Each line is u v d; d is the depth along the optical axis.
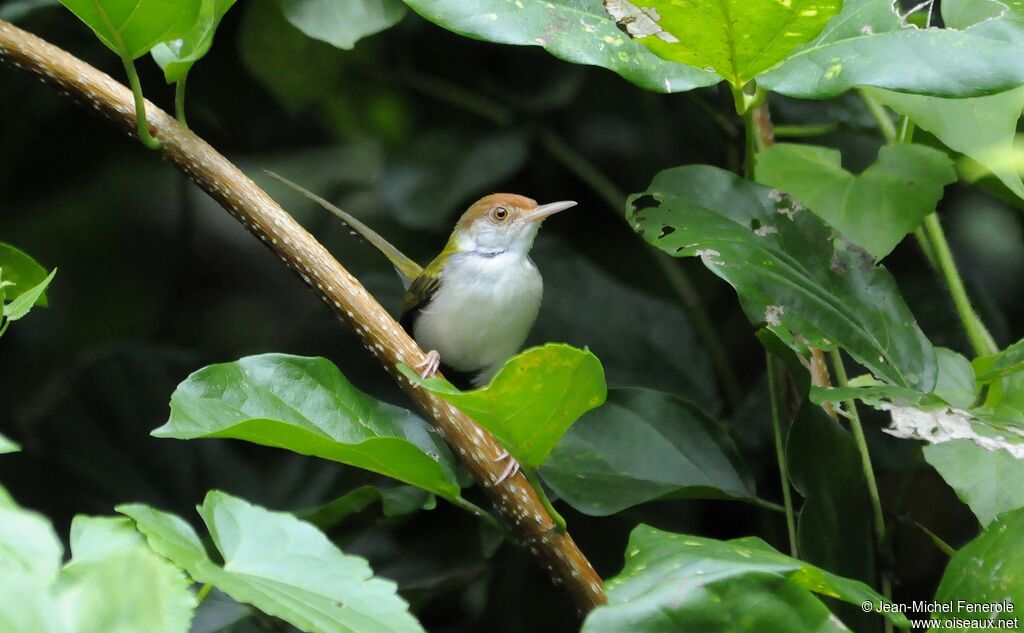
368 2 6.80
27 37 5.67
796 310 5.54
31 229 10.41
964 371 5.83
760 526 8.25
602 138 9.48
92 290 10.77
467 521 7.98
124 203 10.73
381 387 8.67
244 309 11.40
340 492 8.12
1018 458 4.84
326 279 5.61
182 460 8.30
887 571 6.07
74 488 8.17
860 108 8.03
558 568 5.13
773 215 6.05
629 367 8.66
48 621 2.48
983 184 7.09
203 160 5.66
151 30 5.19
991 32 5.12
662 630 3.97
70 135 9.88
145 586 2.62
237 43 9.04
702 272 9.52
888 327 5.72
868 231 6.23
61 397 8.41
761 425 8.17
